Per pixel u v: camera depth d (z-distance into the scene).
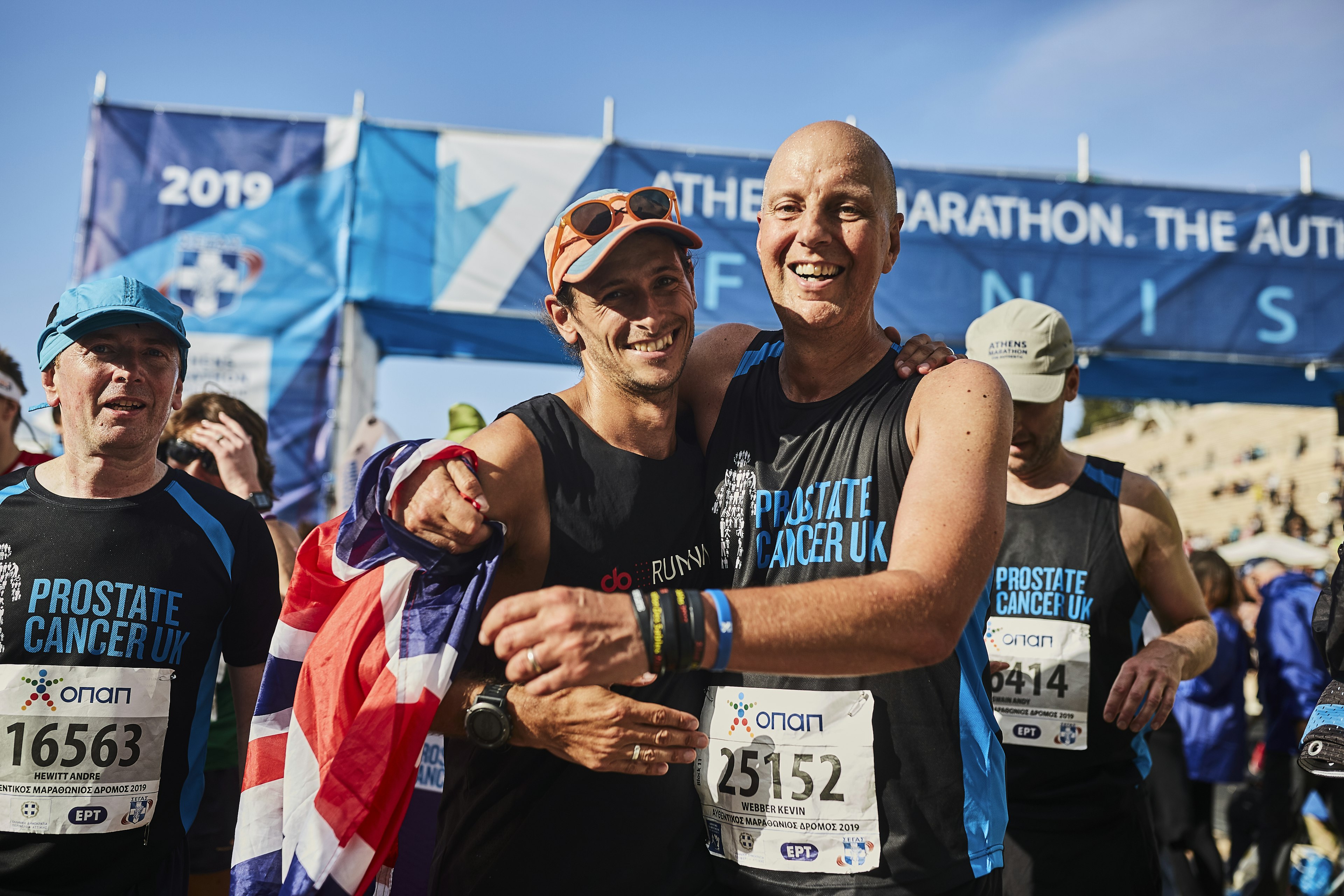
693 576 1.91
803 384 1.94
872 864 1.72
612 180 7.12
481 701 1.65
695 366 2.19
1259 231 7.60
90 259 6.56
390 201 6.93
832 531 1.80
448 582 1.68
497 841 1.86
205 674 2.19
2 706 1.98
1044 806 2.76
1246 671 5.67
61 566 2.05
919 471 1.61
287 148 6.86
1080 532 2.87
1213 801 5.82
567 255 1.82
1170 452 22.73
